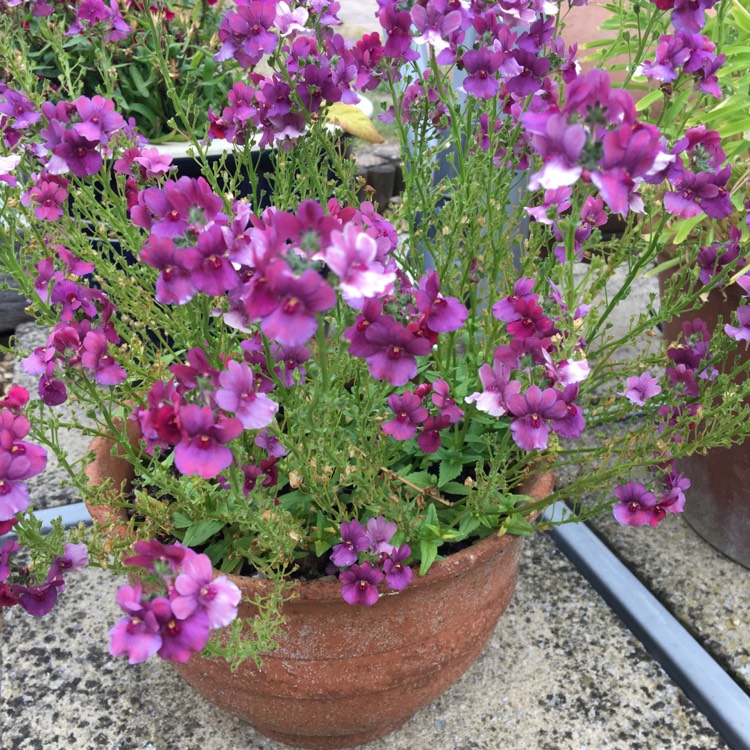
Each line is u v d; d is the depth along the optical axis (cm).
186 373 29
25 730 51
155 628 27
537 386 35
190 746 50
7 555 34
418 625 41
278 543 37
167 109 77
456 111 46
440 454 46
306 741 49
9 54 47
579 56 81
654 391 44
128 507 45
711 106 57
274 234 25
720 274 45
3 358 85
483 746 50
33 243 43
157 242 29
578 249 44
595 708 52
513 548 44
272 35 40
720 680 53
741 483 58
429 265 80
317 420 37
